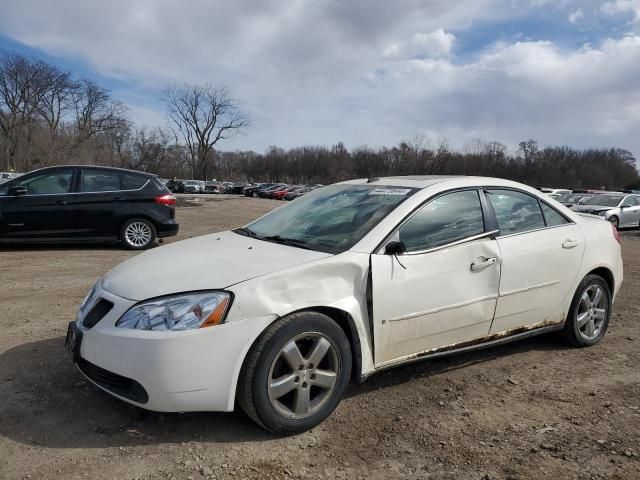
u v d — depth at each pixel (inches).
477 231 151.6
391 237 135.9
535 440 119.6
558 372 160.2
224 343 110.7
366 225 139.0
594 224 187.6
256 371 113.1
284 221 162.9
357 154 4087.1
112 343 111.5
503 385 149.9
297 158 4434.1
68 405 129.5
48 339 176.2
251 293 114.1
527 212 168.1
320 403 122.6
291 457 110.7
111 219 386.6
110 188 389.7
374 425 125.1
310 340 121.3
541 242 164.2
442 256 140.7
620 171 3853.3
